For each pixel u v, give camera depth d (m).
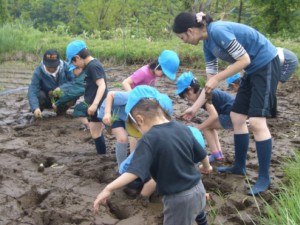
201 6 10.75
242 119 2.21
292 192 1.92
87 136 3.02
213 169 2.38
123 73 5.46
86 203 2.04
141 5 14.45
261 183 2.11
